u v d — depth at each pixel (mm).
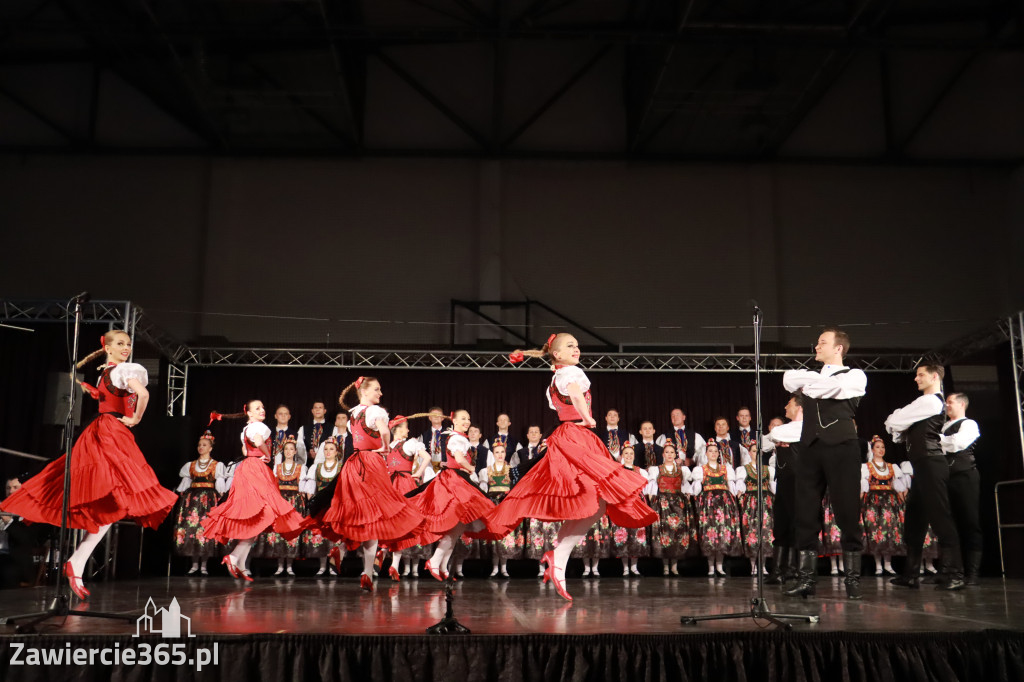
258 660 2906
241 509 5586
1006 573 7980
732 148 9961
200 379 9031
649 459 8219
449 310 9641
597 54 10219
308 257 9703
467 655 2928
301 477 7859
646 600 4551
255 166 9898
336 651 2920
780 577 5734
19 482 6473
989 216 9898
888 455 9102
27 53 9641
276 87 8836
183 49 8594
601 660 2963
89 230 9562
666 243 9914
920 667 3014
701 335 9672
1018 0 8648
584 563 8383
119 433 3898
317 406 8547
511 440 8648
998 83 9953
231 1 7820
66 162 9688
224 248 9656
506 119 10094
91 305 7195
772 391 9328
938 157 9953
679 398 9297
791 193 10008
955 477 5910
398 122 10016
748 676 3021
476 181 9977
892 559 8789
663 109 9203
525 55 10172
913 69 10102
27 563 6164
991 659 3068
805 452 4414
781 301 9742
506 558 7770
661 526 7828
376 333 9531
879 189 10008
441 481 5414
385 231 9820
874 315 9695
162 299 9477
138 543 7633
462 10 9102
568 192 10023
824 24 7688
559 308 9742
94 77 9773
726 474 7992
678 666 2963
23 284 9391
